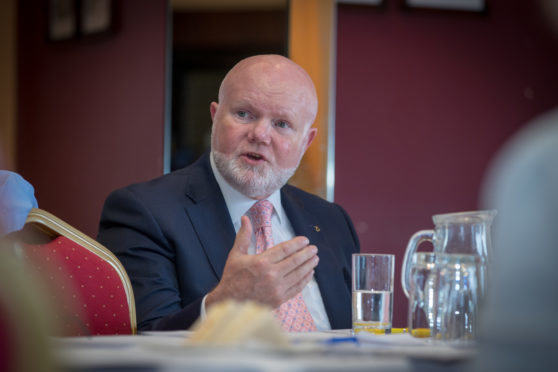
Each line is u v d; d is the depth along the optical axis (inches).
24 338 23.0
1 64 197.9
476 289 51.1
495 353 28.4
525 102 213.5
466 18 211.8
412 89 208.5
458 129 210.2
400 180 206.5
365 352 40.9
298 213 101.3
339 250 102.8
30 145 193.5
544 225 25.9
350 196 203.6
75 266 74.0
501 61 213.2
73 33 189.6
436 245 55.7
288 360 34.5
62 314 70.1
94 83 185.3
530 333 27.3
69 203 186.2
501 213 27.3
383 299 63.7
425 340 54.9
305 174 169.5
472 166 210.1
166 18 171.6
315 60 171.3
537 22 213.5
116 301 76.7
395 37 208.2
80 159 186.1
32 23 196.2
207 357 33.8
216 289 70.3
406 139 207.5
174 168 172.1
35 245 72.6
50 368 23.5
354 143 204.7
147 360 32.8
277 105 94.7
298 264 68.3
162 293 85.4
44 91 193.0
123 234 90.1
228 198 96.3
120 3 181.6
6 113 196.4
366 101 206.1
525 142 27.3
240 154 94.2
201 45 171.8
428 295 56.9
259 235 93.4
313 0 171.8
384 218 204.8
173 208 91.8
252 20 171.2
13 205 71.9
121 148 180.4
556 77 214.5
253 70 96.3
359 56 206.2
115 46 182.5
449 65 210.7
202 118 171.6
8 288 23.1
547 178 25.9
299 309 87.0
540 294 26.5
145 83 177.5
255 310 38.3
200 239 90.7
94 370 32.3
